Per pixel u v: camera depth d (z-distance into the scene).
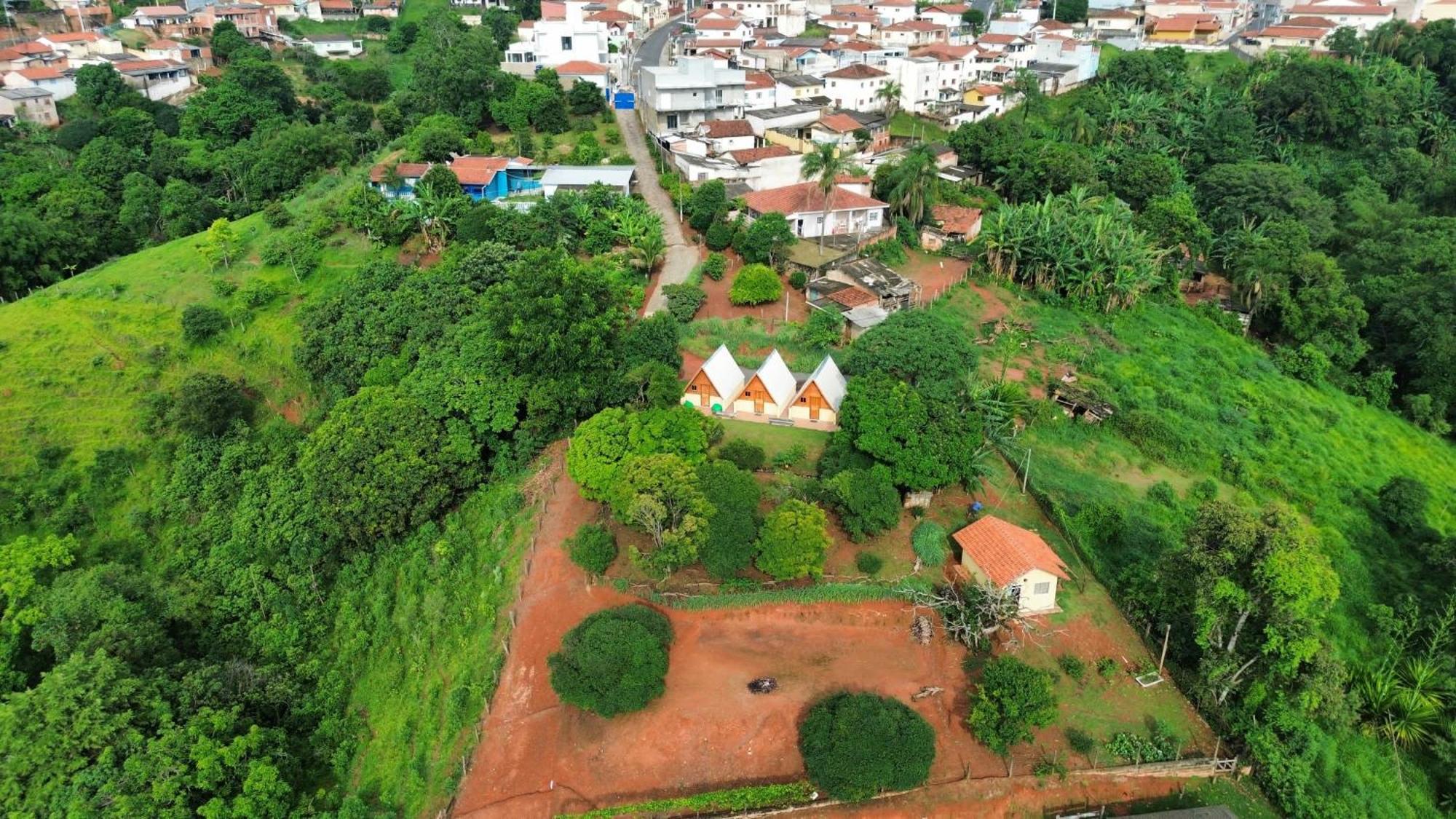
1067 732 42.94
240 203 112.25
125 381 75.69
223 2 181.50
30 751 41.97
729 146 115.25
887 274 84.81
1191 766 41.72
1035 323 85.06
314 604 57.78
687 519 47.91
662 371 63.94
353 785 46.31
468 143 110.25
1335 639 54.19
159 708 45.09
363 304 73.12
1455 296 84.81
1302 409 79.69
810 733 41.03
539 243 85.38
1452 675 48.88
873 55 153.12
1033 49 160.12
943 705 44.06
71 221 100.44
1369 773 44.22
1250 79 142.62
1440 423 83.19
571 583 51.16
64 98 137.38
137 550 64.81
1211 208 116.75
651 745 42.62
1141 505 63.16
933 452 53.59
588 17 158.75
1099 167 121.19
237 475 67.50
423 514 57.94
